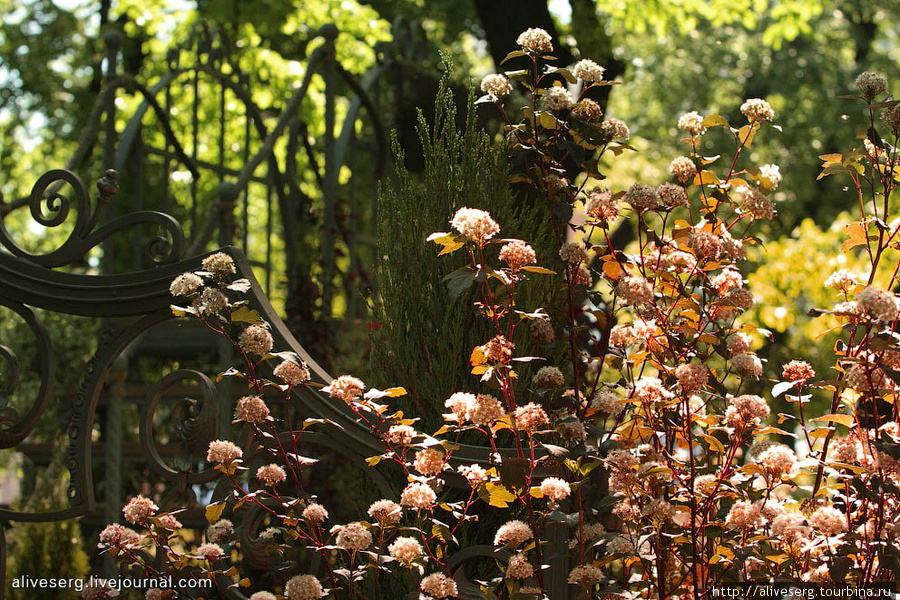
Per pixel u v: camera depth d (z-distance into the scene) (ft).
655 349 7.90
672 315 8.30
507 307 7.79
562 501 7.79
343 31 35.22
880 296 6.82
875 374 7.27
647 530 7.73
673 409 7.94
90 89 41.65
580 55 21.61
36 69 41.34
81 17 42.52
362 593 7.73
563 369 9.11
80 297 8.48
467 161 9.22
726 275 7.91
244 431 7.94
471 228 7.09
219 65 27.48
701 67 42.98
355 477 9.16
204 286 8.16
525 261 7.25
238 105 31.78
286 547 7.68
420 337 8.98
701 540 7.63
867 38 43.73
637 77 43.78
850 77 42.14
